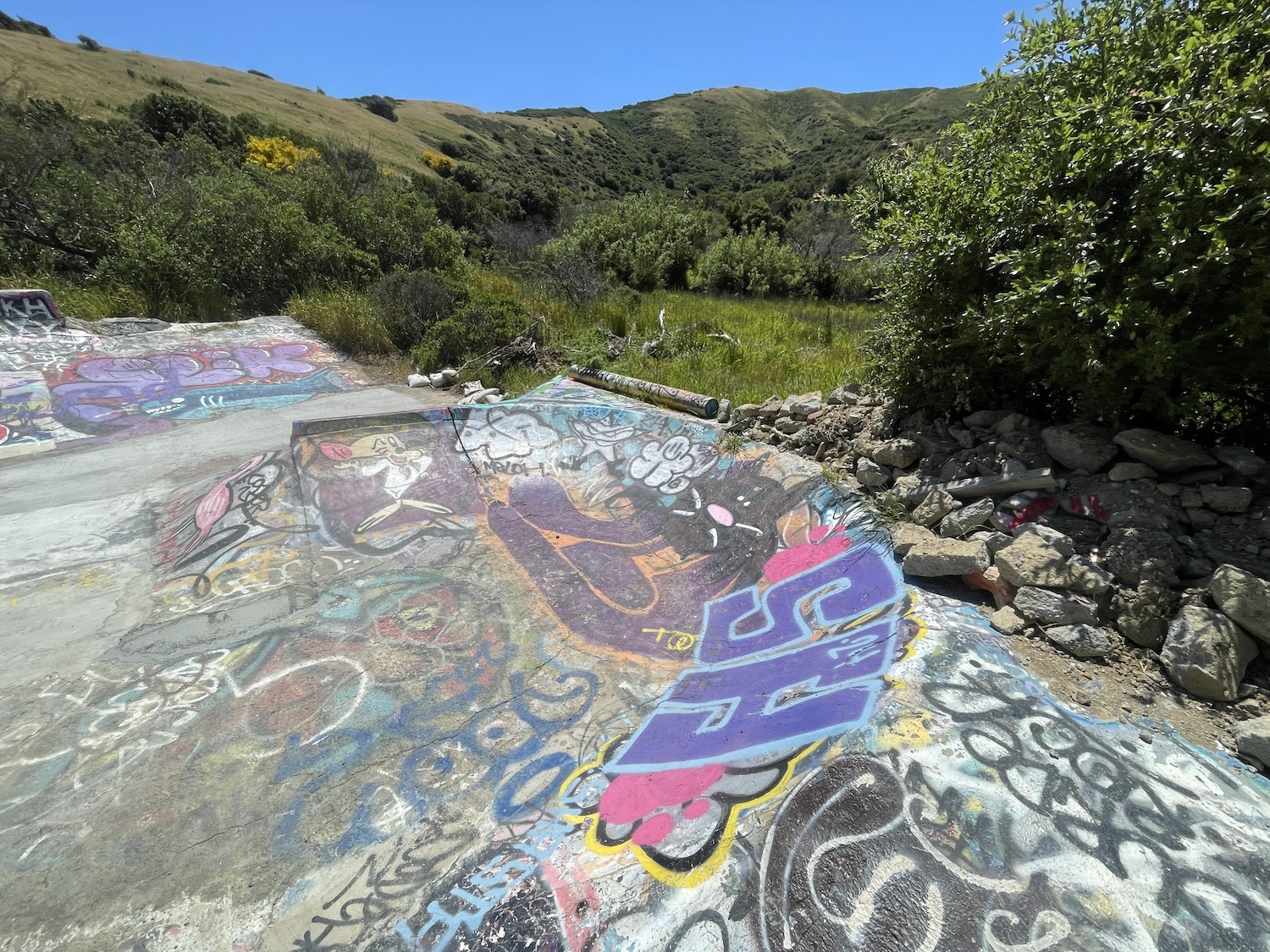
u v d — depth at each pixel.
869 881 2.01
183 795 2.91
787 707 2.93
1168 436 3.43
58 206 11.66
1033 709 2.60
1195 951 1.73
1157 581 2.93
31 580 4.67
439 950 2.13
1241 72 3.08
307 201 14.05
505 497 5.95
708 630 4.04
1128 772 2.30
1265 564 2.84
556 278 14.34
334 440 6.12
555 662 3.81
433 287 11.14
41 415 7.64
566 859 2.38
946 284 4.27
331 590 4.54
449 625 4.16
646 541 5.17
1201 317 3.26
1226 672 2.60
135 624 4.16
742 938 1.95
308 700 3.50
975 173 4.15
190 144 15.66
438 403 8.95
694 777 2.65
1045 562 3.17
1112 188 3.48
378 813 2.79
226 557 4.83
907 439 4.58
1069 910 1.85
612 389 7.68
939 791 2.24
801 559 4.29
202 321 11.14
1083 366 3.36
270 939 2.27
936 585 3.59
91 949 2.27
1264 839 2.04
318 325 11.16
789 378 7.76
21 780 2.99
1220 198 2.95
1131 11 3.63
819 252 20.27
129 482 6.43
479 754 3.12
